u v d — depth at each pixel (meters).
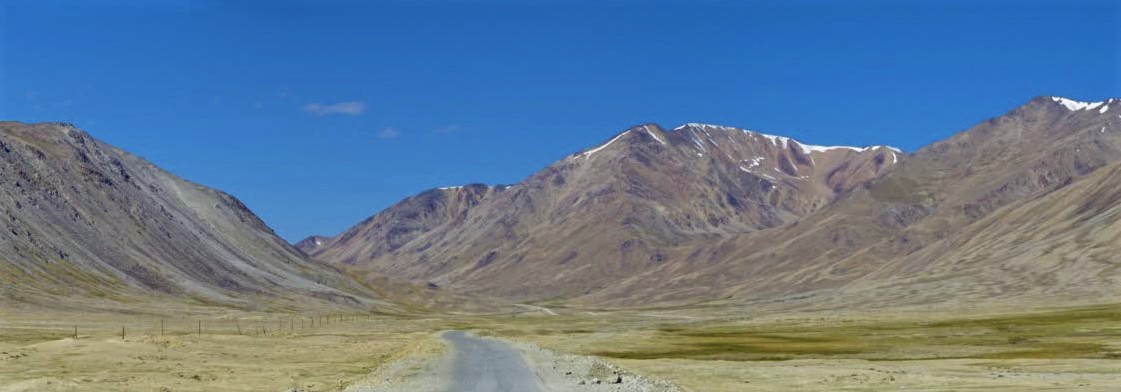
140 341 107.06
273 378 78.50
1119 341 139.25
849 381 77.81
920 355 122.69
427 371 85.25
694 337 177.00
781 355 126.50
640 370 92.06
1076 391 66.44
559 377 78.25
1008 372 85.88
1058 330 171.88
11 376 74.00
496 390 66.56
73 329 159.25
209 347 111.75
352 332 187.75
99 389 65.19
